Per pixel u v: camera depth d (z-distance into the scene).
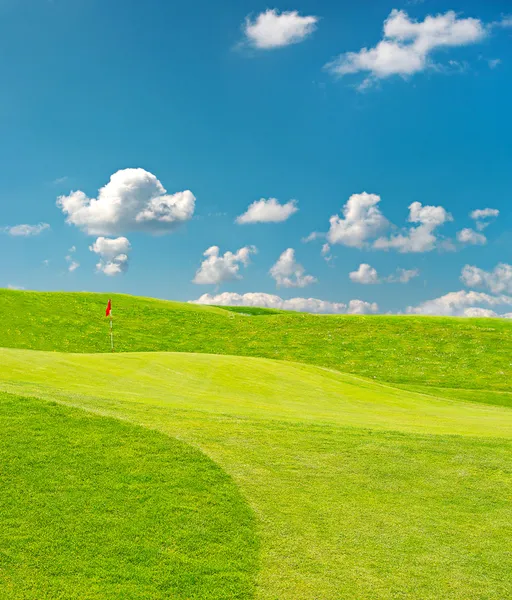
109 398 23.88
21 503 13.53
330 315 97.88
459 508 15.62
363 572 12.23
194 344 78.19
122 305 96.50
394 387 46.09
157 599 10.87
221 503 14.69
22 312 82.94
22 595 10.60
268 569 12.14
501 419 29.83
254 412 24.94
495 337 81.31
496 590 11.84
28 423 17.73
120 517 13.48
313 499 15.55
